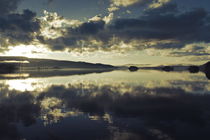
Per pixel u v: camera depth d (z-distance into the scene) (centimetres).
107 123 1025
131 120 1077
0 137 840
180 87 2488
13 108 1398
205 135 842
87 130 914
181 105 1444
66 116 1175
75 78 4588
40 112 1276
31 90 2364
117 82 3350
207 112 1233
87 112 1270
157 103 1521
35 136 848
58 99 1753
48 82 3472
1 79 4328
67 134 866
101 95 1950
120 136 837
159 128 940
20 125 1002
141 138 806
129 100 1662
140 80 3741
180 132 879
